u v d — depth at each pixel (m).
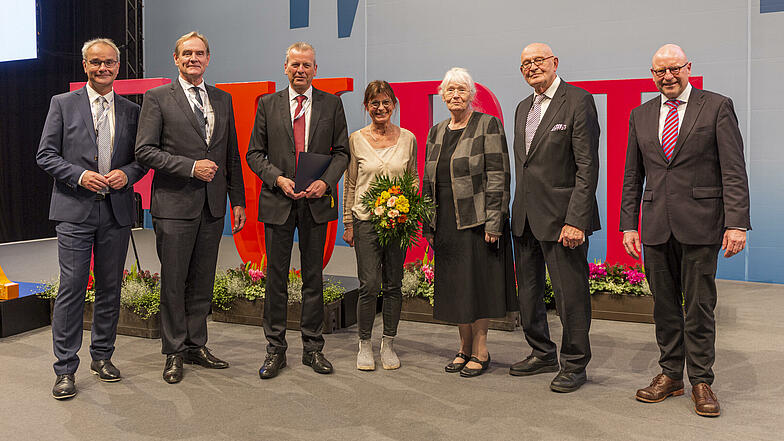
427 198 3.16
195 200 3.14
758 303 5.01
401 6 7.88
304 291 3.32
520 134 3.07
